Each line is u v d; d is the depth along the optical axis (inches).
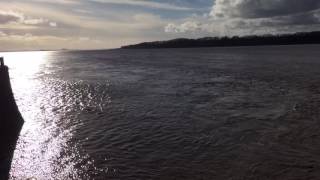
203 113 1155.3
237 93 1552.7
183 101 1389.0
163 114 1163.9
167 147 820.0
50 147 847.7
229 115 1113.4
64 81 2369.6
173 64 3814.0
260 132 912.3
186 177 652.7
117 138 905.5
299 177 639.1
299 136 865.5
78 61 5797.2
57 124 1070.4
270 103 1282.0
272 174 654.5
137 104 1357.0
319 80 1873.8
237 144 825.5
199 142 850.1
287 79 1991.9
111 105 1355.8
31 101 1523.1
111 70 3289.9
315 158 721.0
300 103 1251.2
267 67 2942.9
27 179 668.7
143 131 962.7
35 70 3814.0
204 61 4192.9
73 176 676.7
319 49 7155.5
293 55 4820.4
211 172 670.5
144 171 684.7
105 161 744.3
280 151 767.7
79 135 943.7
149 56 6594.5
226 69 2881.4
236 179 638.5
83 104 1405.0
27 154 800.3
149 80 2222.0
